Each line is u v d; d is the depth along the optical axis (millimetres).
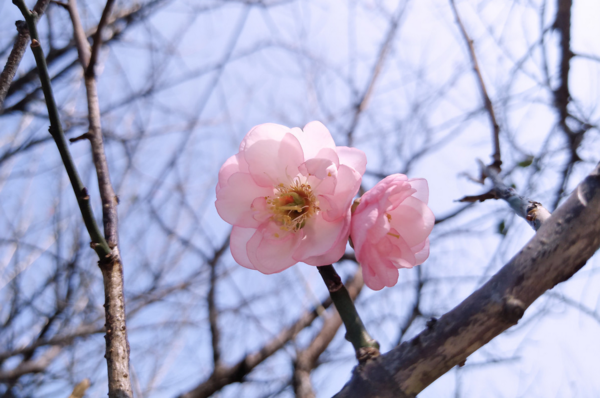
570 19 290
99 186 193
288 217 181
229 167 190
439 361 150
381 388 150
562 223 150
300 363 395
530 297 149
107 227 186
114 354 171
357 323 158
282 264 180
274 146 187
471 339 149
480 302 150
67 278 507
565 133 335
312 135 187
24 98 377
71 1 223
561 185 333
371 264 171
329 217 176
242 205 186
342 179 178
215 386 406
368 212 171
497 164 222
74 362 458
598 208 150
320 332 414
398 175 175
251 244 184
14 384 427
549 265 149
